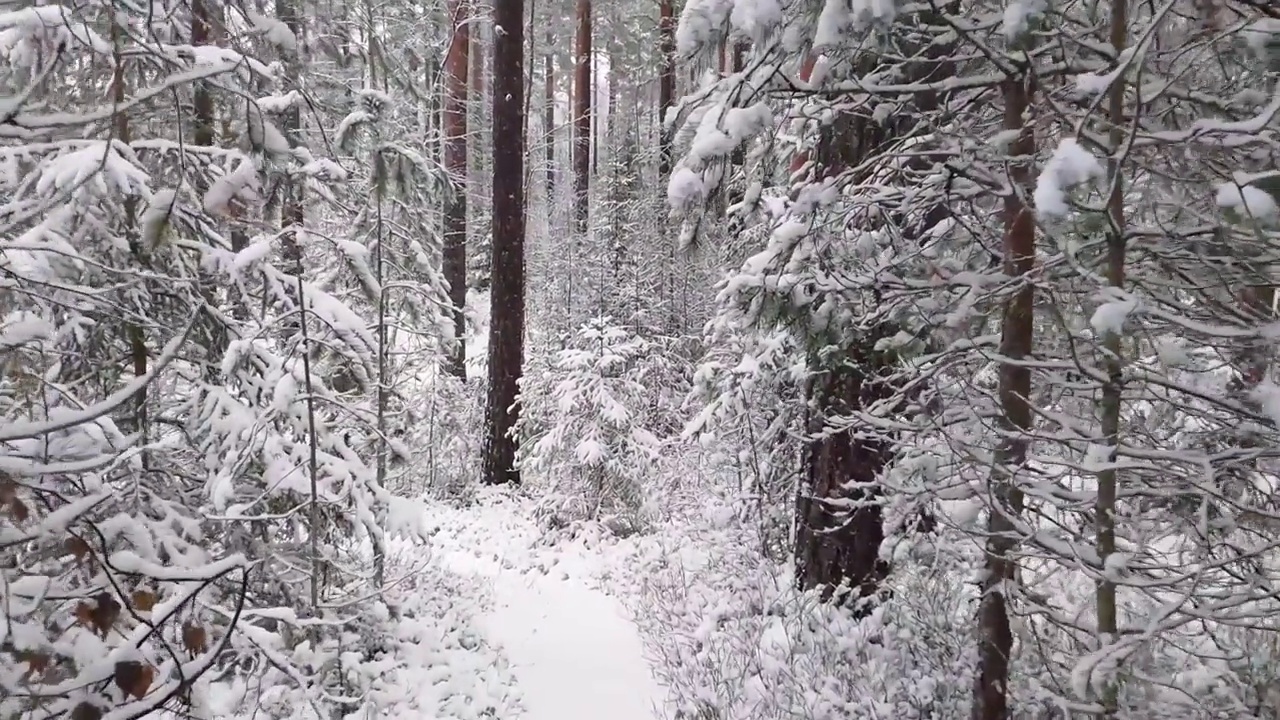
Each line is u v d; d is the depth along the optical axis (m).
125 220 3.96
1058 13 3.06
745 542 7.36
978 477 3.47
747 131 3.59
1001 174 3.57
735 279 4.33
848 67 3.75
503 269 11.14
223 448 4.26
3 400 3.49
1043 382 4.11
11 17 3.27
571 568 8.53
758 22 3.30
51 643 2.48
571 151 24.83
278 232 4.77
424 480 11.32
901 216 4.92
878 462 5.66
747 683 5.13
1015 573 3.92
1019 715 4.17
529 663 6.22
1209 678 4.09
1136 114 2.57
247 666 4.41
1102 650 2.84
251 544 4.39
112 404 2.81
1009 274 3.59
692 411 11.87
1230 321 3.32
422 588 6.86
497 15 10.79
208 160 4.29
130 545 3.32
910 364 4.07
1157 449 3.10
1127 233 2.99
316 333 4.88
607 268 15.08
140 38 3.66
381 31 9.37
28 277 3.32
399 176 5.73
